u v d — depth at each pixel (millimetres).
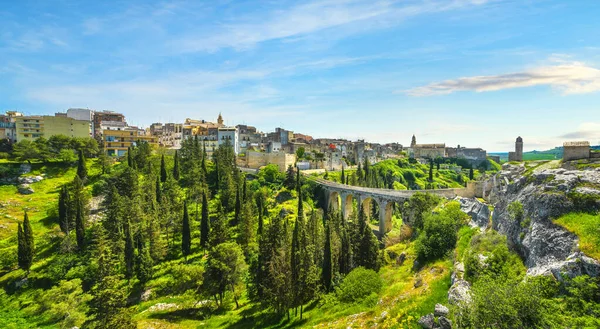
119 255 78875
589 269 26641
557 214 35062
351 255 70750
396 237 92812
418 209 81938
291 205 123750
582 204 33719
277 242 68000
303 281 56594
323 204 139625
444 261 51969
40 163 132125
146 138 178125
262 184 141000
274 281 57625
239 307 67938
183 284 74562
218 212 93688
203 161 132750
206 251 87062
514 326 25297
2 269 82375
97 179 125875
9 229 95375
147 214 93375
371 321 42812
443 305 35812
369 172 181375
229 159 141750
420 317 37312
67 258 81938
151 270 78250
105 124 185875
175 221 95562
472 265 40250
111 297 53062
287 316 56938
